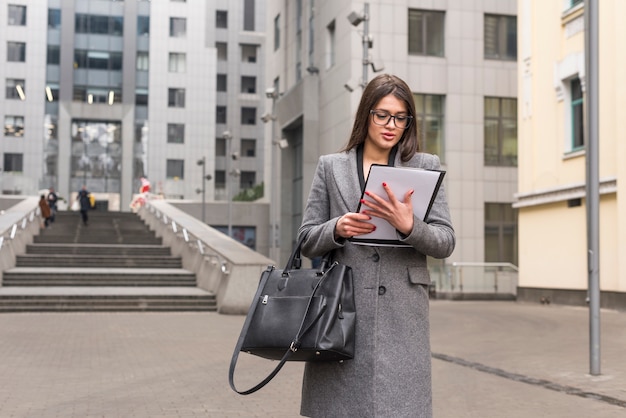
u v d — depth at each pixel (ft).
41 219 110.22
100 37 232.32
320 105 119.96
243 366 32.83
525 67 77.05
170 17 239.50
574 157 69.56
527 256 77.20
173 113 236.63
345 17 108.37
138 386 27.63
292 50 138.41
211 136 238.27
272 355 9.92
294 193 139.23
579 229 68.69
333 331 9.48
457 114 108.68
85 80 230.48
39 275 72.18
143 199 140.67
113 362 33.83
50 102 228.63
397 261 10.11
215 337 44.42
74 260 82.99
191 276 76.33
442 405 24.07
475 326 51.21
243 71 250.37
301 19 132.87
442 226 10.16
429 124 108.68
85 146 229.25
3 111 225.56
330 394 10.03
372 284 9.97
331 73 114.32
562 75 71.10
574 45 69.87
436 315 61.16
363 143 10.62
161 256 86.33
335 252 10.28
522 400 24.89
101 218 124.26
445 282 91.25
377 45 106.11
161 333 46.50
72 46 229.45
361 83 67.41
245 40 249.96
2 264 72.38
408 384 9.89
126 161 230.27
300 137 135.03
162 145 234.99
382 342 9.87
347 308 9.72
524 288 77.36
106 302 63.98
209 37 241.76
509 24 111.34
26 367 32.01
